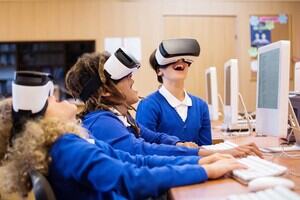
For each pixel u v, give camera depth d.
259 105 1.69
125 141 1.40
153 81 5.50
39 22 5.39
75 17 5.44
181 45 1.93
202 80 5.55
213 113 3.08
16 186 1.00
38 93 1.00
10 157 1.01
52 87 1.11
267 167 1.12
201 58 5.56
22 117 1.01
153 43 5.52
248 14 5.62
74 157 0.98
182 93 2.07
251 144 1.50
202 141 2.09
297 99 1.81
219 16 5.60
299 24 5.68
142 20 5.50
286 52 1.42
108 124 1.42
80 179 0.98
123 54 1.52
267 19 5.64
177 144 1.72
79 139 1.04
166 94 2.05
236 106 2.27
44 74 1.03
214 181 1.07
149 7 5.51
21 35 5.38
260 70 1.68
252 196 0.87
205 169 1.07
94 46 5.44
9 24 5.37
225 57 5.61
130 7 5.50
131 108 1.64
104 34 5.46
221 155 1.23
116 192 1.05
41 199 0.86
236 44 5.62
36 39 5.39
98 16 5.46
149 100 2.04
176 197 0.93
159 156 1.28
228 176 1.10
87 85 1.51
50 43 5.42
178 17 5.54
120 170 0.99
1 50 5.38
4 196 1.04
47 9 5.40
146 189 0.99
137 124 1.79
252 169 1.11
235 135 2.42
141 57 5.49
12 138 1.02
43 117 1.04
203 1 5.57
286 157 1.50
